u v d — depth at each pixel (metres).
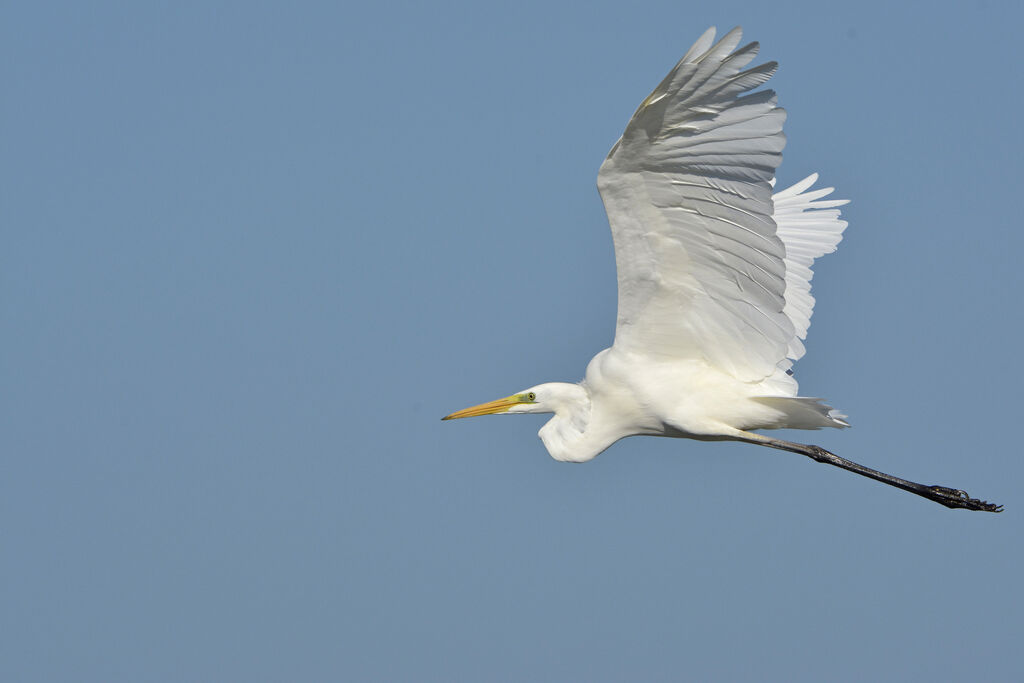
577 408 14.94
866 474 13.77
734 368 13.14
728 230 11.41
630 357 13.55
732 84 9.96
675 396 13.38
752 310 12.35
